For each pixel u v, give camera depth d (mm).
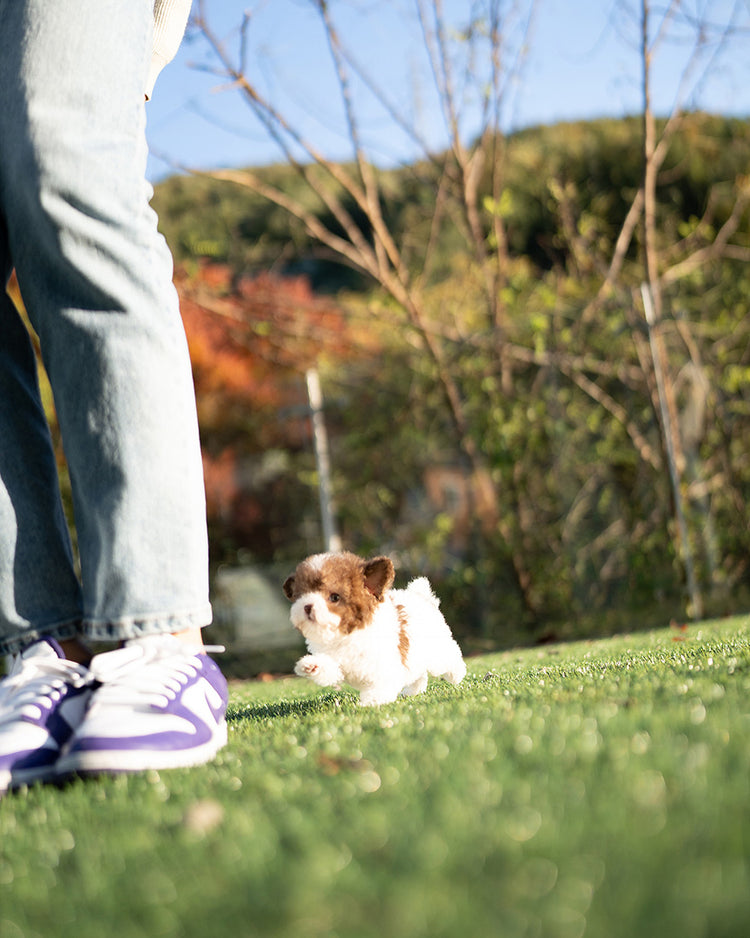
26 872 944
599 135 11305
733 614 6355
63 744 1494
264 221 12898
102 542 1618
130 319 1646
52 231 1610
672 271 7598
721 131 10734
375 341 8156
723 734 1136
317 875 775
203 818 1030
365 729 1682
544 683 2221
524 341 7609
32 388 1848
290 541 8453
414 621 2625
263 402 8602
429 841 821
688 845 754
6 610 1685
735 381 7281
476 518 7605
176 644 1628
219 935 700
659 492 7254
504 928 641
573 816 860
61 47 1649
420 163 8055
